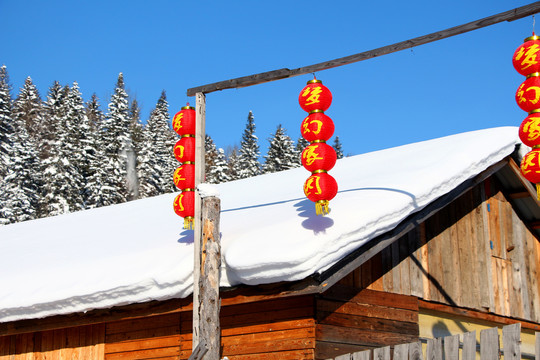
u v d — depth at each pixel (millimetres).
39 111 70375
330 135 7855
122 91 49594
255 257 7176
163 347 9156
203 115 8734
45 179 43375
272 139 55188
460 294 10344
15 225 18406
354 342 8328
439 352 5762
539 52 6949
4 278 10648
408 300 9422
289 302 8156
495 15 6867
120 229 12758
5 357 10727
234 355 8391
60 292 8883
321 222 7598
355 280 8703
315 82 7977
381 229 7812
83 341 10023
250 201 11914
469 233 10914
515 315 11180
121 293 8344
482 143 9922
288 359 7961
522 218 12031
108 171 44125
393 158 11945
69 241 12703
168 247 9281
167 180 49906
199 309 7465
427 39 7234
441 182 8836
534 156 7098
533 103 7047
